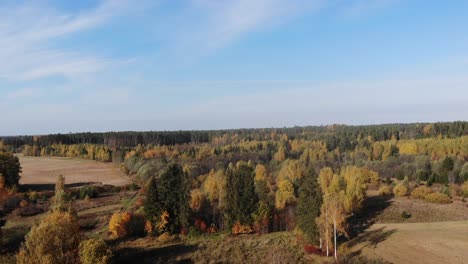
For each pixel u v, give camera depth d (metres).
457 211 76.75
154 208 60.25
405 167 116.62
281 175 101.38
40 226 43.03
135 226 62.56
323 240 51.03
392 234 56.41
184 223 61.44
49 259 39.72
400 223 67.69
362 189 77.12
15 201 82.69
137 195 91.44
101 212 74.50
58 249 41.78
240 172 64.25
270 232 63.59
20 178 112.75
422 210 77.69
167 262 48.94
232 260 49.03
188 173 106.25
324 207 50.53
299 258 49.00
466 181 96.00
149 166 115.75
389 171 120.06
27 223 67.62
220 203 71.56
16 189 95.62
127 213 63.00
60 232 42.62
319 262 47.34
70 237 43.44
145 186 94.31
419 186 97.00
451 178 101.00
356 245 53.03
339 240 55.88
